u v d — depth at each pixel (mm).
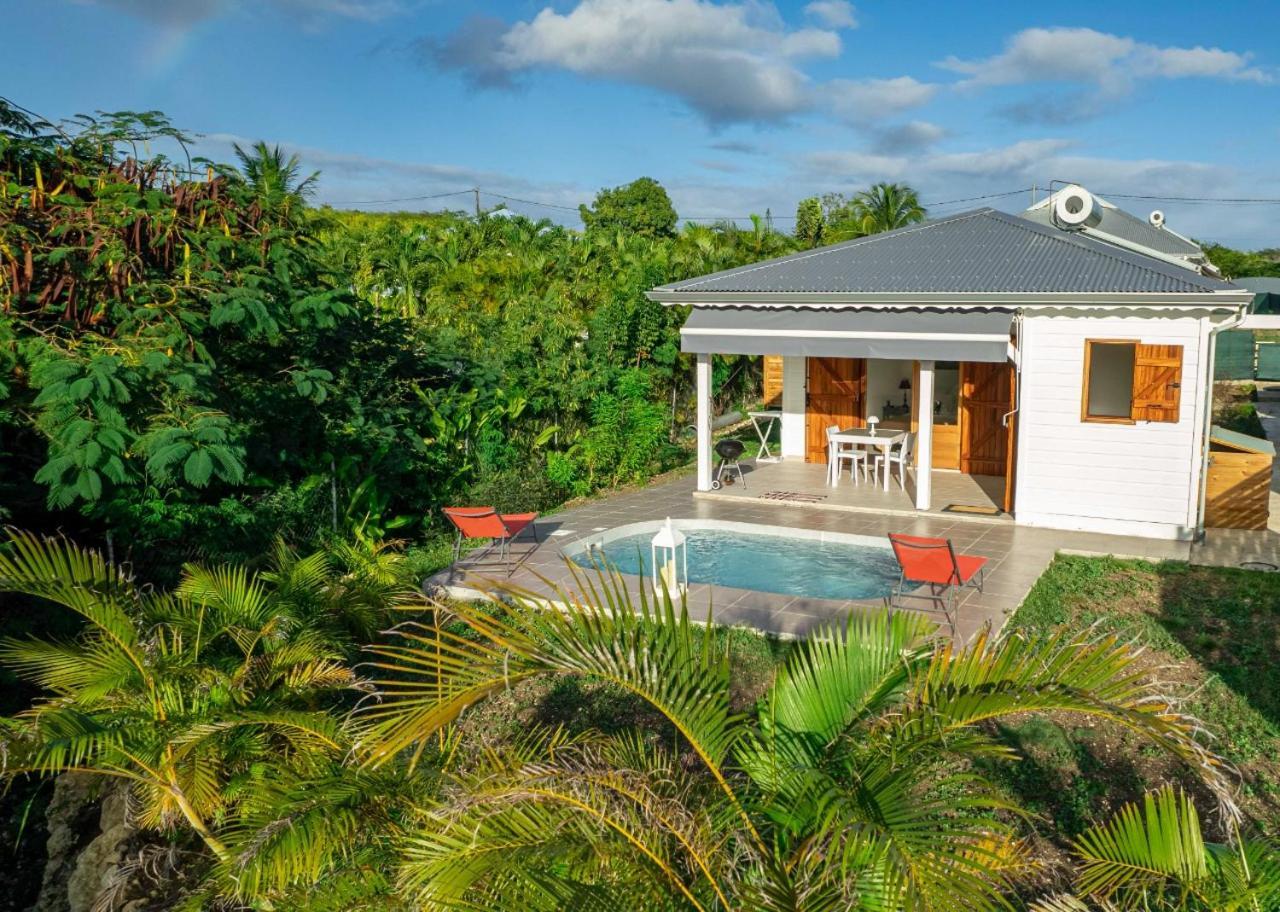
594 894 3580
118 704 6078
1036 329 14359
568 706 8594
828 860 3678
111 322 11266
